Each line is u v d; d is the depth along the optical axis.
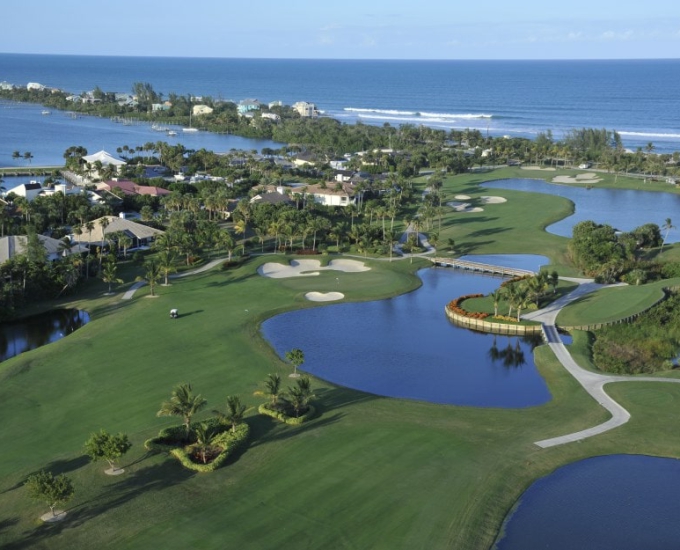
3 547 45.78
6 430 63.16
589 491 54.81
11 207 153.88
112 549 45.94
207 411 67.00
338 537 47.66
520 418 67.12
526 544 48.41
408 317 101.56
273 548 46.34
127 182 187.88
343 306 105.25
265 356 83.06
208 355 82.50
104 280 109.56
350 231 149.25
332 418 66.19
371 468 56.56
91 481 54.12
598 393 73.31
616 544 48.75
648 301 103.00
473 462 57.97
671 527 50.72
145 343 86.12
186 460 56.28
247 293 108.56
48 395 70.94
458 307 103.69
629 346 89.31
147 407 68.19
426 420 66.19
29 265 105.56
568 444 61.62
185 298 105.31
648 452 60.59
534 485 55.44
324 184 188.50
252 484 54.03
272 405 67.25
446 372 81.38
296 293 109.75
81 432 62.94
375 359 84.62
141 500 51.47
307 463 57.25
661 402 70.50
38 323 98.25
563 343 90.19
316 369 80.69
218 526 48.59
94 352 83.00
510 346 91.06
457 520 50.00
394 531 48.44
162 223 154.62
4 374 75.50
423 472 56.12
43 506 50.72
